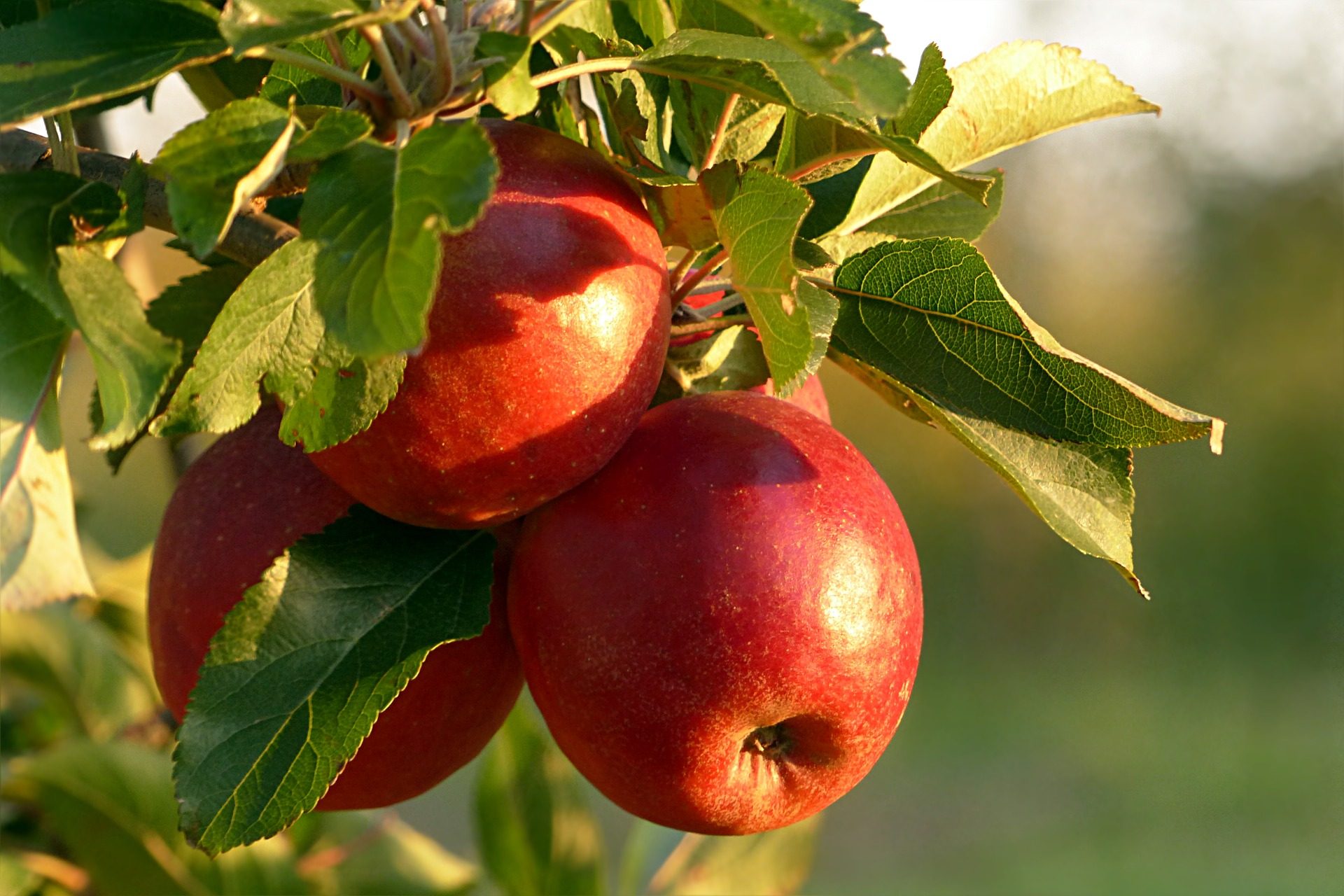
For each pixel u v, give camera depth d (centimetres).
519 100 63
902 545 69
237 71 72
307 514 69
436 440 66
